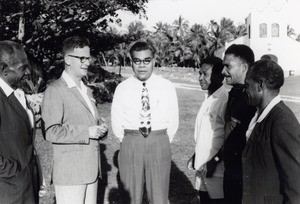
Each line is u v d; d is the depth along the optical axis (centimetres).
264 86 261
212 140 387
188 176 679
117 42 1738
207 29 6234
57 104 341
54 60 1630
